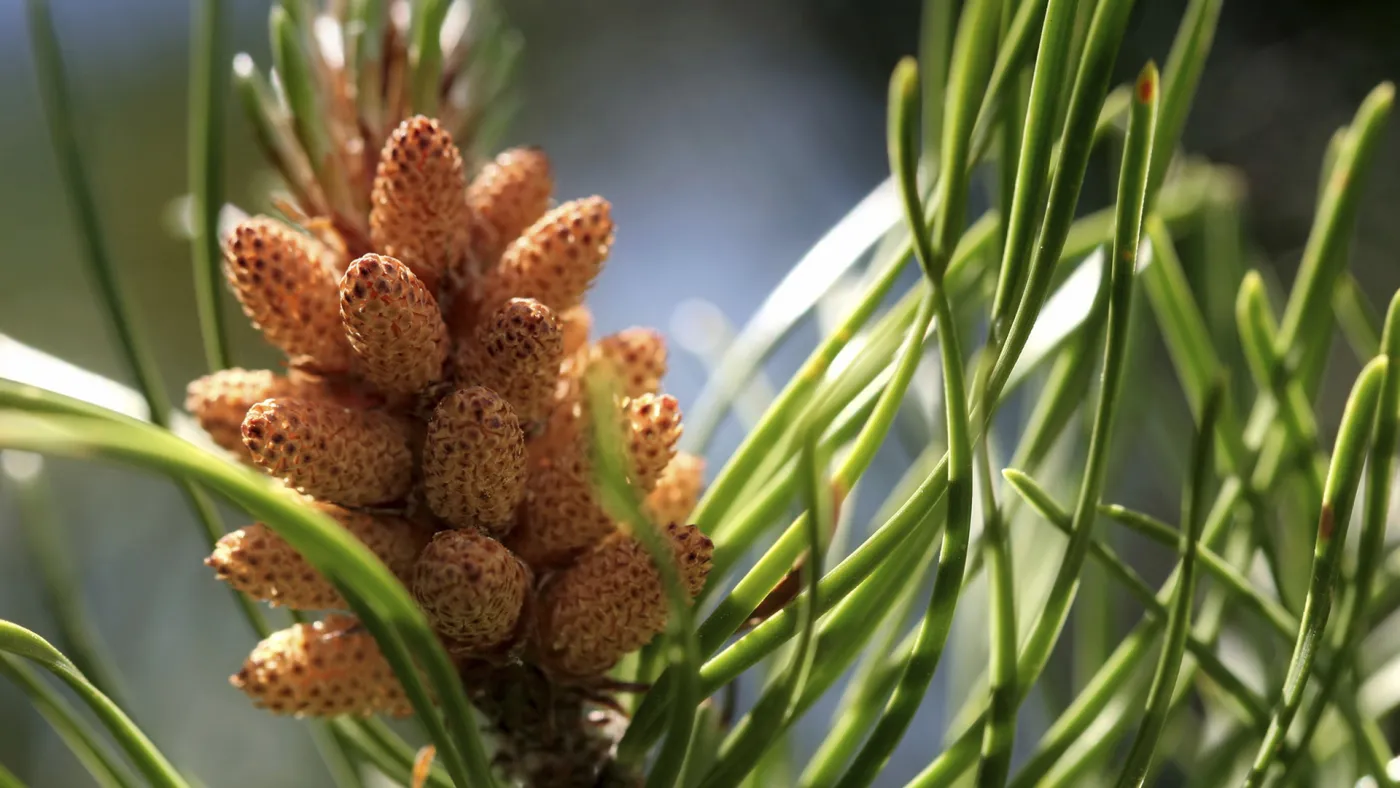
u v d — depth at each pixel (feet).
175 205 0.89
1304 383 0.79
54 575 0.82
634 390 0.76
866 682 0.77
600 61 2.78
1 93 2.19
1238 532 0.80
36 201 2.17
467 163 0.79
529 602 0.73
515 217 0.77
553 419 0.75
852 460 0.70
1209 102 2.23
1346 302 0.84
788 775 0.83
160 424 0.78
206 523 0.79
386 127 0.77
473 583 0.70
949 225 0.69
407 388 0.73
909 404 0.92
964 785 0.80
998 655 0.72
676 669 0.68
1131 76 2.09
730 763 0.70
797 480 0.70
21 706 1.72
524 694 0.74
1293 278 2.07
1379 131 0.75
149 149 2.32
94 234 0.78
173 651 1.88
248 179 2.28
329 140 0.77
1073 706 0.76
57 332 2.14
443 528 0.73
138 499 1.95
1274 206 2.14
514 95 0.85
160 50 2.39
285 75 0.75
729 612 0.70
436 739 0.67
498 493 0.71
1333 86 2.15
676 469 0.77
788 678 0.68
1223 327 0.88
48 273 2.16
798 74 2.70
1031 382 0.93
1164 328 0.85
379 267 0.71
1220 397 0.69
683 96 2.76
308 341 0.74
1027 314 0.68
